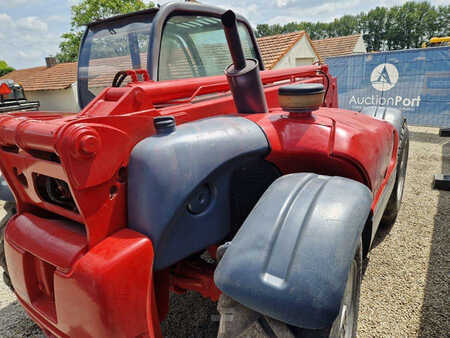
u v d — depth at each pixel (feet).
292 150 4.69
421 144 20.27
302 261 2.95
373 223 5.32
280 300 2.85
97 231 3.47
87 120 3.25
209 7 7.10
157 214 3.52
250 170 4.87
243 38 9.02
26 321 7.04
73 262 3.44
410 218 10.10
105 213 3.51
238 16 8.63
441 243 8.61
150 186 3.50
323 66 11.36
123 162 3.60
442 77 25.11
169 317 6.70
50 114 4.42
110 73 6.89
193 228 4.05
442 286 6.98
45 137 3.16
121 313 3.34
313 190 3.59
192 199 3.96
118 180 3.63
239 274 3.06
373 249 8.50
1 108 35.06
